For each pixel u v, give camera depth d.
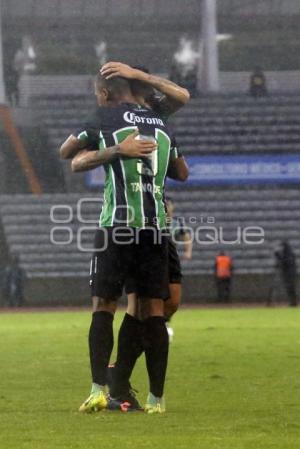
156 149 22.80
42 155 124.69
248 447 17.61
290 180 124.88
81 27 148.62
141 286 22.83
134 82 23.69
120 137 22.80
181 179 24.41
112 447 17.67
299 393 26.39
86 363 36.22
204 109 133.75
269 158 124.88
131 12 149.62
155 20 150.50
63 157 23.58
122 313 84.88
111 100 23.58
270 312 86.25
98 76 23.67
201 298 109.94
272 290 102.50
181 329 59.50
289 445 17.84
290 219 121.19
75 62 147.25
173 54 151.88
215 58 136.12
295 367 34.22
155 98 24.42
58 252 114.31
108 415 22.20
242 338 50.91
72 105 130.75
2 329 61.66
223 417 21.73
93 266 23.00
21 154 123.62
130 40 151.12
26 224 116.06
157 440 18.42
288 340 49.09
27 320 75.25
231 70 154.12
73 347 44.97
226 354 40.25
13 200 117.44
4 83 136.12
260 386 28.17
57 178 122.06
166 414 22.34
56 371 33.16
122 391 23.50
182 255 114.38
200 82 145.88
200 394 26.31
